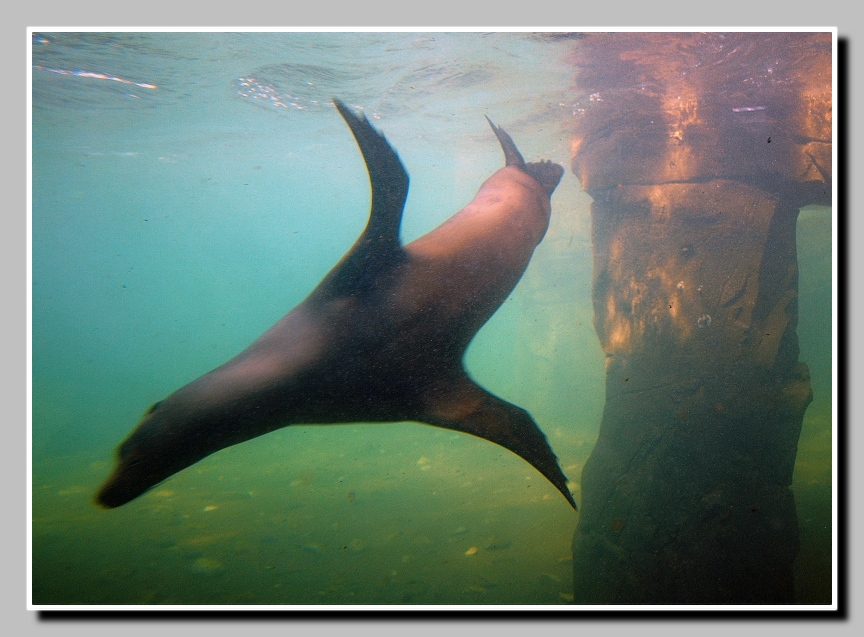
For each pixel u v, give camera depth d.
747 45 7.73
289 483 12.78
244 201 30.52
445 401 2.29
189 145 17.92
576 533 7.50
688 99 8.46
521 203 2.79
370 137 2.03
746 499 6.84
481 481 11.99
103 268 60.38
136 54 10.51
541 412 23.88
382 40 9.35
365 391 2.08
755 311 7.50
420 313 2.13
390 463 14.66
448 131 14.54
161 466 1.65
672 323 7.73
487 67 10.26
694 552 6.63
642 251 8.27
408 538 8.61
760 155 8.04
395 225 2.12
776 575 6.55
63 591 6.91
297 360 1.95
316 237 51.34
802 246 27.70
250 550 8.27
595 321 8.79
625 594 6.62
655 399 7.55
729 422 7.16
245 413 1.80
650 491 7.10
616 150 8.84
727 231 7.86
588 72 9.52
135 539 8.89
